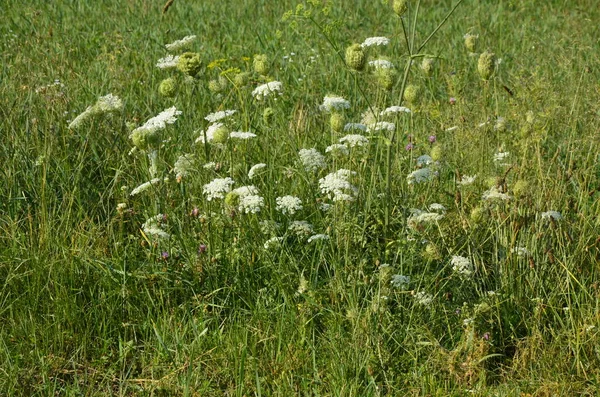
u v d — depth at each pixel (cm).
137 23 843
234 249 392
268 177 443
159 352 350
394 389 331
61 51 706
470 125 545
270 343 354
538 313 364
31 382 337
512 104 568
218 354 350
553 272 388
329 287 378
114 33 776
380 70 405
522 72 662
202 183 442
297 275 385
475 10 939
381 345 343
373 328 343
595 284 370
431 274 385
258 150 491
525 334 371
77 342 362
